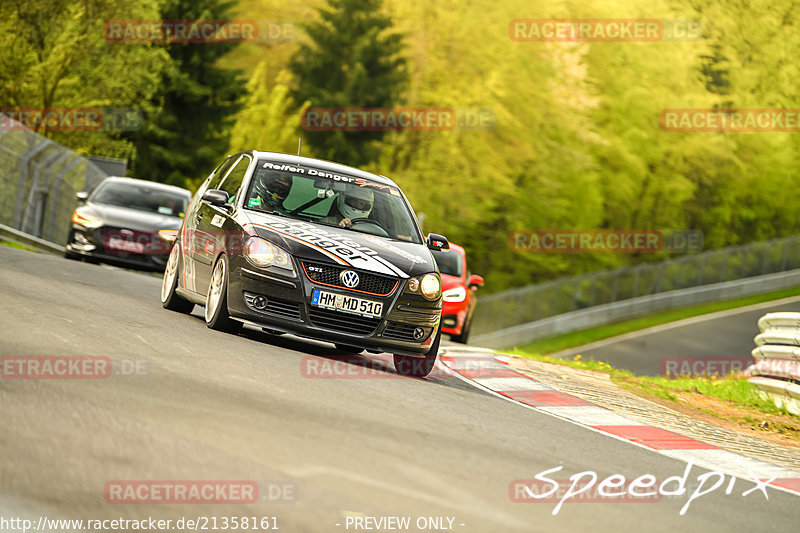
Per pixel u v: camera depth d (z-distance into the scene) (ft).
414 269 105.91
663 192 642.63
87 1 380.37
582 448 79.77
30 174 250.37
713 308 484.33
